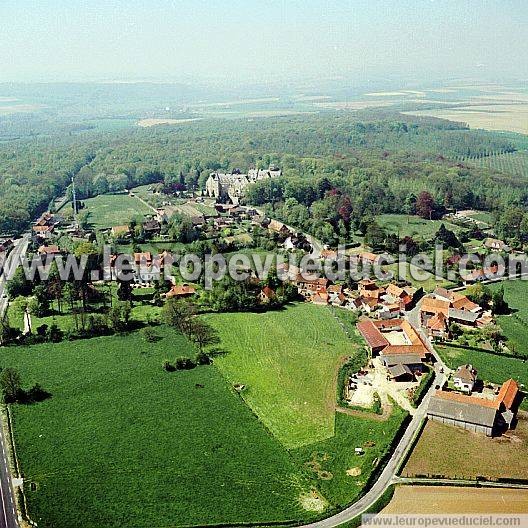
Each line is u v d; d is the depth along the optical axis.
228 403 161.50
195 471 133.38
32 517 119.12
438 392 159.38
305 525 117.31
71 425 150.75
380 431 148.38
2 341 197.00
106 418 154.00
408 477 131.12
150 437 145.88
